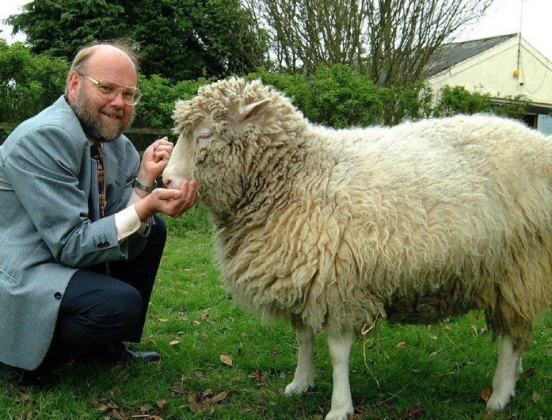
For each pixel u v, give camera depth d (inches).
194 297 198.2
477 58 708.7
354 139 119.9
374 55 502.9
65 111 119.3
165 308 188.9
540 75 753.0
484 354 152.9
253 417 118.9
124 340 141.6
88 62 118.2
